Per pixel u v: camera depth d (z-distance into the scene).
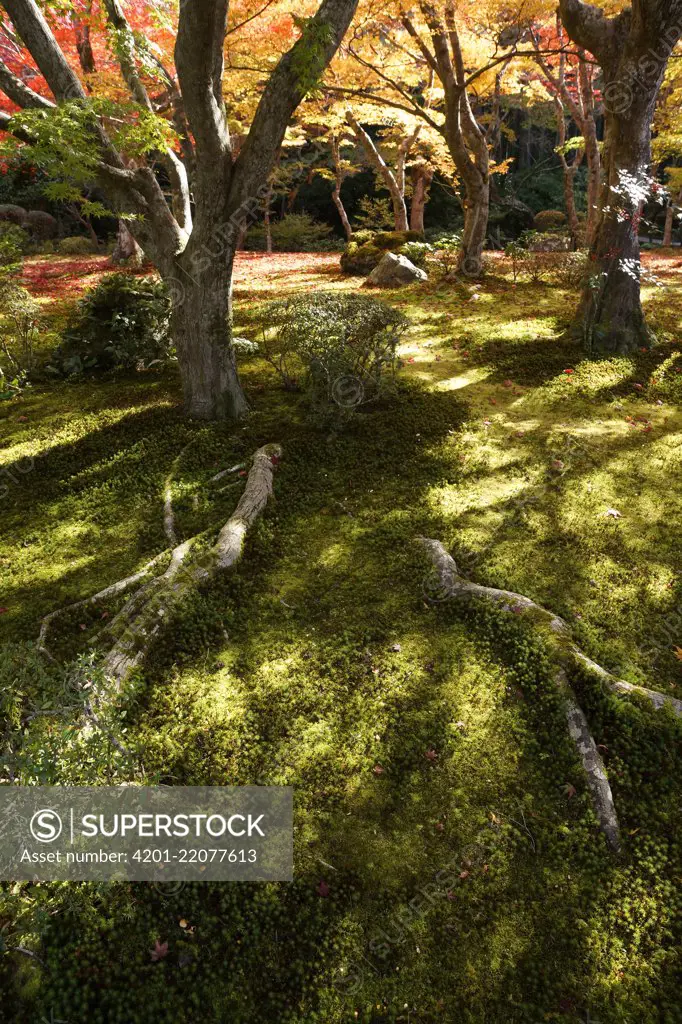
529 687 4.27
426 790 3.73
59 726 3.39
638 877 3.29
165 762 3.88
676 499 6.29
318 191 32.16
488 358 9.66
